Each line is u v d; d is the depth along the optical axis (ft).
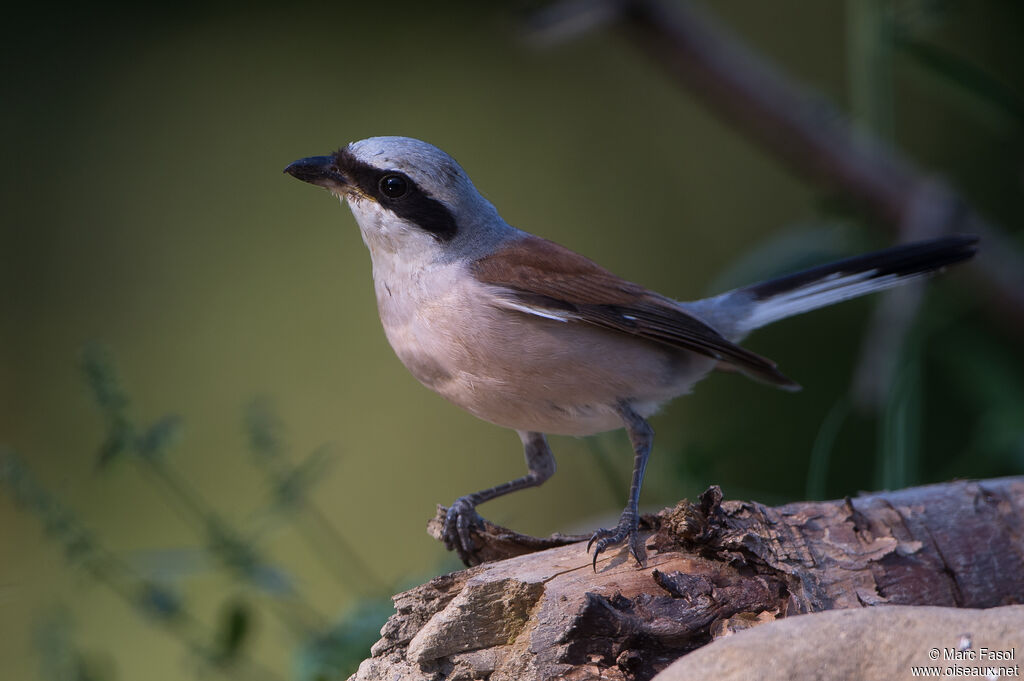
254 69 56.24
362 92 55.31
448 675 17.46
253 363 47.70
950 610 14.58
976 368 29.53
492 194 52.44
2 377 47.62
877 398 28.17
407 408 46.57
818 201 34.42
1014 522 19.15
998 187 44.52
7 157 53.36
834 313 42.80
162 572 23.25
